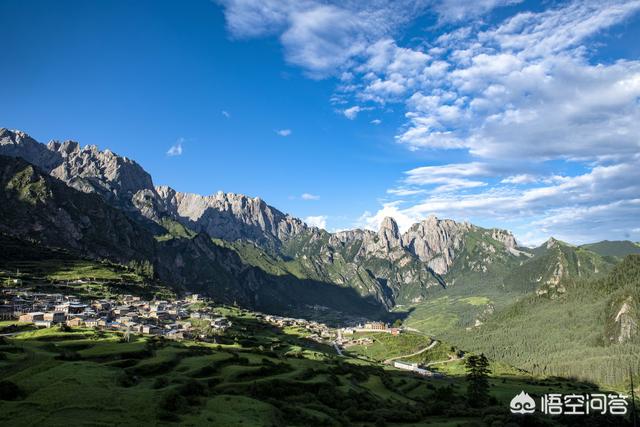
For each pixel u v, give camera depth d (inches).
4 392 3585.1
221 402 4345.5
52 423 3176.7
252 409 4249.5
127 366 5757.9
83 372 4284.0
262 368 6535.4
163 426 3388.3
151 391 3959.2
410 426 5265.8
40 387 3826.3
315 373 7209.6
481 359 7726.4
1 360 4768.7
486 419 5846.5
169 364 6082.7
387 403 6678.2
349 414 5531.5
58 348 5930.1
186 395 4429.1
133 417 3447.3
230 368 6402.6
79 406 3501.5
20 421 3184.1
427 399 7800.2
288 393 5915.4
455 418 6003.9
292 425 4480.8
